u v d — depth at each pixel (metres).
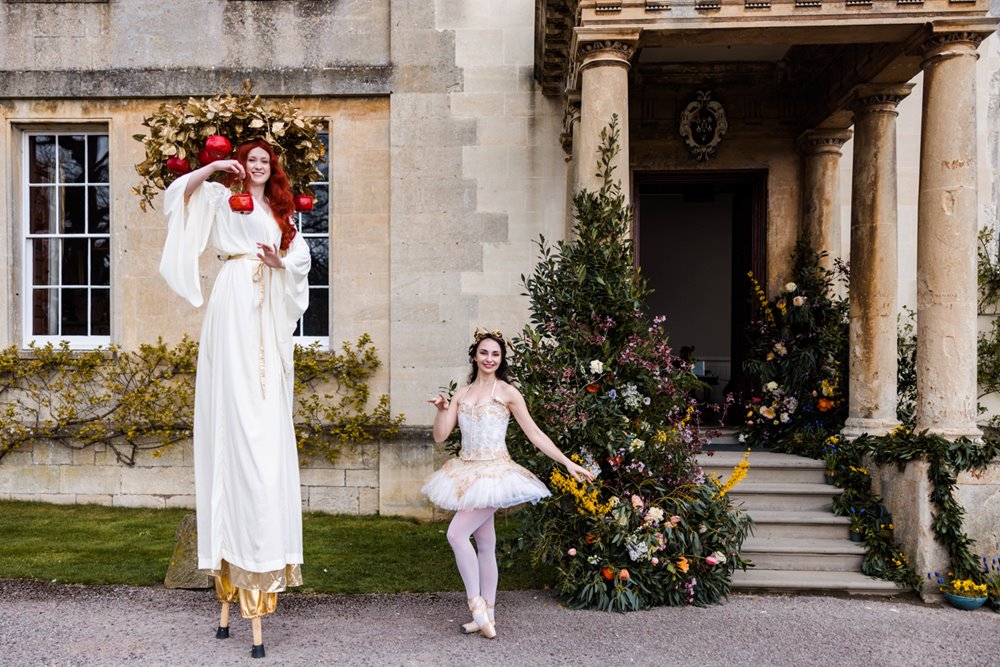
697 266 12.20
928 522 5.21
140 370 7.93
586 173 5.42
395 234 7.89
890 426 6.26
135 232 7.99
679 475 5.15
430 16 7.89
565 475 5.00
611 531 4.88
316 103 7.98
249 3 8.00
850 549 5.55
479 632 4.38
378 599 5.01
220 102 4.37
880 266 6.42
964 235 5.26
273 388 4.05
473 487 4.16
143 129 8.00
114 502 7.92
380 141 7.97
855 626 4.59
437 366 7.85
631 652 4.11
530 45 7.82
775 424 7.09
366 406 7.91
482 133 7.87
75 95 7.96
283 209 4.29
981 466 5.14
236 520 3.93
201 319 7.97
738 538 5.14
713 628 4.51
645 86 7.94
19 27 8.05
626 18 5.28
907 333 7.59
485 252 7.86
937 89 5.32
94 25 8.04
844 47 6.66
